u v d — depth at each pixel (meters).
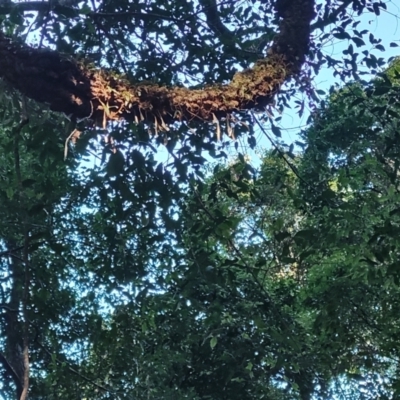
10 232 6.79
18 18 4.13
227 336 8.02
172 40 5.14
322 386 8.63
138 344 7.86
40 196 5.78
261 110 3.55
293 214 7.07
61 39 4.64
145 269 5.92
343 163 7.31
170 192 4.87
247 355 7.93
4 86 4.29
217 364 8.22
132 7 4.96
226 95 3.29
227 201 6.56
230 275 5.52
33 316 7.03
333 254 8.39
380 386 9.16
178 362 8.10
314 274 8.45
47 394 7.90
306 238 5.12
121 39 5.05
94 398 7.89
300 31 3.63
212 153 4.89
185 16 5.04
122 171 4.51
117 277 5.68
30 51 3.00
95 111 3.05
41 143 4.83
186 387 8.30
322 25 5.07
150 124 3.30
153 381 7.94
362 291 8.05
